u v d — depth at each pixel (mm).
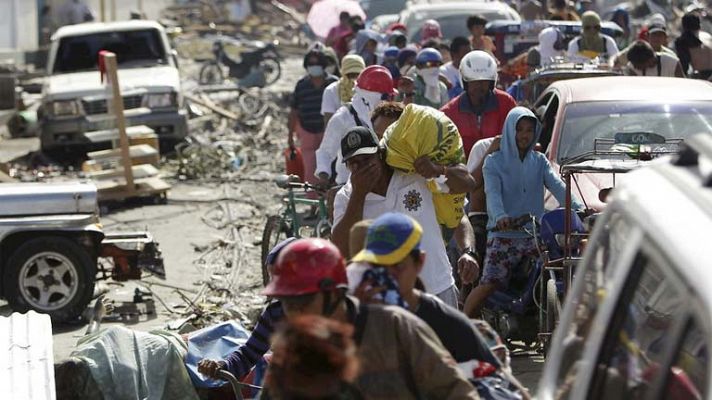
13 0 85438
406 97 34188
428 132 18312
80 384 20031
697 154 10062
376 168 17922
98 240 29391
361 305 11969
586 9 63688
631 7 77438
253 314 28625
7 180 47406
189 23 112000
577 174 25875
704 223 8742
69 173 51250
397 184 18578
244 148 55625
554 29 43938
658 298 9172
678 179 9781
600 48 43250
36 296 29234
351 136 17906
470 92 29219
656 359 9141
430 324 12836
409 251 12727
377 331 11836
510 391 12680
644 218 9711
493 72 29047
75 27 58250
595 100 28984
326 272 11750
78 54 56500
